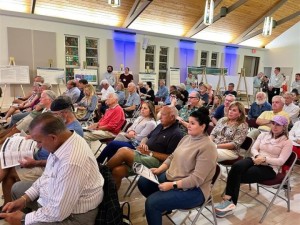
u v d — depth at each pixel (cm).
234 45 1145
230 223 217
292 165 227
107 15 790
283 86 873
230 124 274
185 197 168
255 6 892
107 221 138
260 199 262
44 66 737
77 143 131
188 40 1006
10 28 673
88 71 788
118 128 330
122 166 212
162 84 764
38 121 126
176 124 235
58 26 741
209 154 172
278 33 1176
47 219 129
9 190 193
